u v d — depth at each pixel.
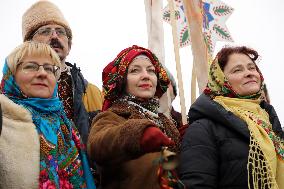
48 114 2.84
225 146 2.98
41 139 2.66
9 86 2.84
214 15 4.88
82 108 3.51
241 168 2.91
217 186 2.94
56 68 2.92
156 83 3.18
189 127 3.10
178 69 3.98
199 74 4.15
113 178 2.76
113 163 2.50
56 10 3.86
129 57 3.12
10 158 2.45
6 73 2.86
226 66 3.37
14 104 2.63
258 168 2.92
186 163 2.92
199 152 2.94
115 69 3.14
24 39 3.84
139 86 3.08
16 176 2.44
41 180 2.52
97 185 3.05
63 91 3.62
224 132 3.03
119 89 3.11
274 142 3.11
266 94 3.65
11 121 2.57
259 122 3.15
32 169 2.51
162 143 2.25
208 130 3.04
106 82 3.15
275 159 3.00
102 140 2.46
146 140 2.26
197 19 4.28
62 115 2.96
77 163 2.81
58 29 3.78
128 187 2.69
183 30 4.93
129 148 2.30
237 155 2.94
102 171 2.83
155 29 4.15
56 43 3.73
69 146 2.84
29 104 2.77
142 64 3.13
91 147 2.56
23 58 2.84
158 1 4.20
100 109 3.75
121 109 2.92
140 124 2.32
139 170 2.70
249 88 3.30
